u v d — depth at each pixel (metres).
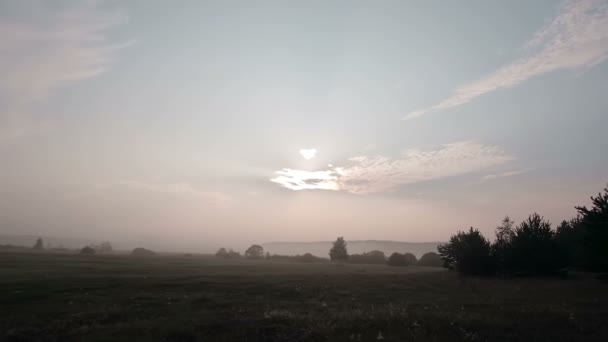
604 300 21.33
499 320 14.49
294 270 58.06
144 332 13.20
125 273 42.97
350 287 30.47
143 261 78.06
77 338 12.73
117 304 21.31
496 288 30.06
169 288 28.97
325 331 12.69
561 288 28.50
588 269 37.41
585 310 17.14
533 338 11.92
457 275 44.69
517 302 20.77
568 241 53.44
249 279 35.94
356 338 11.95
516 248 43.66
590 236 36.03
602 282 31.53
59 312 18.88
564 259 41.00
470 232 48.44
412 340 11.72
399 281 36.09
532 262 41.41
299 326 13.55
